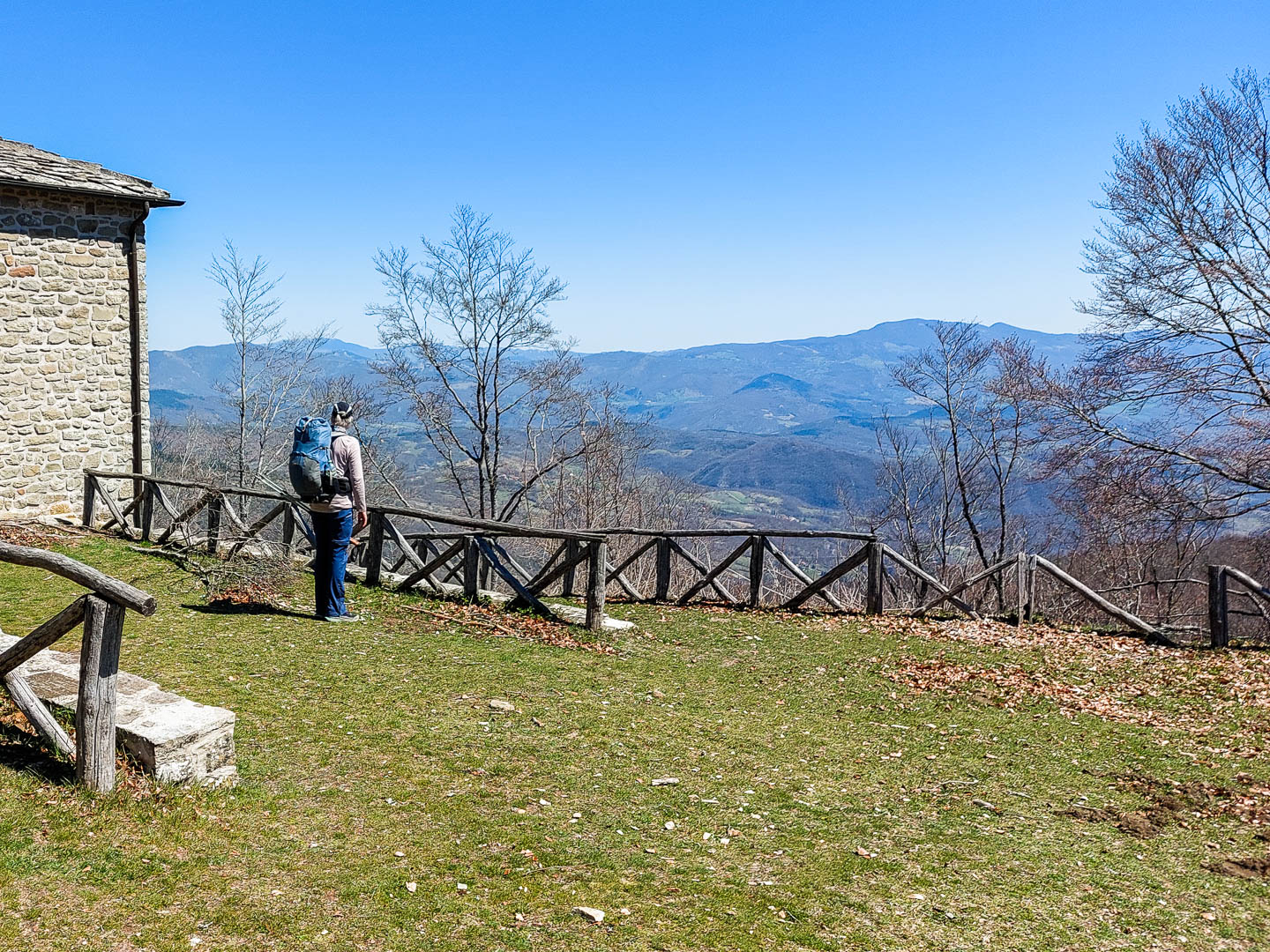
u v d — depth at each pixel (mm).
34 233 12445
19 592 8609
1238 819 5434
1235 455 17375
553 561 10844
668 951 3551
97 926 3240
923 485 28016
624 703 7105
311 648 7688
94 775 4156
